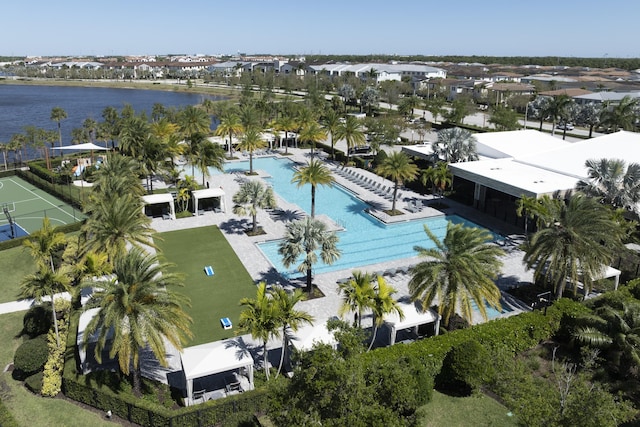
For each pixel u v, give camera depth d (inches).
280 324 1029.2
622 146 2257.6
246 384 1051.9
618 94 5036.9
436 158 2421.3
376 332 1241.4
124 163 2006.6
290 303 1047.6
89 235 1547.7
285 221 2062.0
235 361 1011.9
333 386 693.9
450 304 1135.6
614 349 1072.2
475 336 1125.7
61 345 1143.0
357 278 1129.4
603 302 1316.4
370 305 1076.5
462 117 4264.3
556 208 1368.1
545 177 2049.7
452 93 6441.9
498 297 1170.0
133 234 1315.2
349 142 2913.4
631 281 1407.5
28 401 1014.4
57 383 1031.0
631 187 1685.5
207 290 1461.6
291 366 1079.0
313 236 1382.9
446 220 2101.4
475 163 2313.0
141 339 912.9
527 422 735.7
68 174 2610.7
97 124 3688.5
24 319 1234.6
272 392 754.2
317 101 4936.0
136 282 947.3
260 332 997.8
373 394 744.3
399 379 761.6
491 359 992.2
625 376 1051.9
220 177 2760.8
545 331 1197.7
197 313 1333.7
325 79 7253.9
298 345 1047.6
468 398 1021.8
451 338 1114.1
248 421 896.9
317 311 1341.0
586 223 1285.7
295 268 1626.5
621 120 3474.4
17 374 1095.6
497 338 1138.0
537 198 1790.1
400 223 2062.0
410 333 1250.0
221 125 3083.2
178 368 1110.4
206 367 987.9
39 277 1195.9
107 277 1277.1
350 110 5428.2
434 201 2320.4
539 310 1242.6
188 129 2886.3
